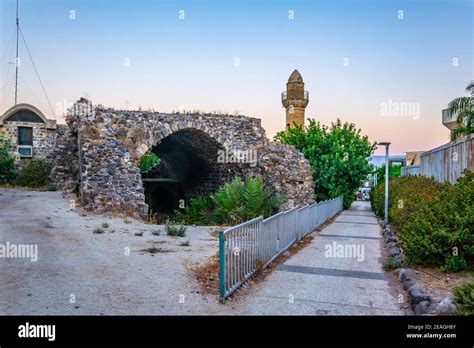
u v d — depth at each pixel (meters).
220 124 19.89
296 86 41.31
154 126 18.06
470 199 7.84
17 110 26.28
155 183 28.27
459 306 4.59
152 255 8.32
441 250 7.15
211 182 24.34
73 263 7.38
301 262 8.48
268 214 16.09
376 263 8.50
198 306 5.44
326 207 17.48
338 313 5.34
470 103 15.29
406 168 26.72
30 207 14.04
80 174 15.70
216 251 8.95
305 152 24.44
